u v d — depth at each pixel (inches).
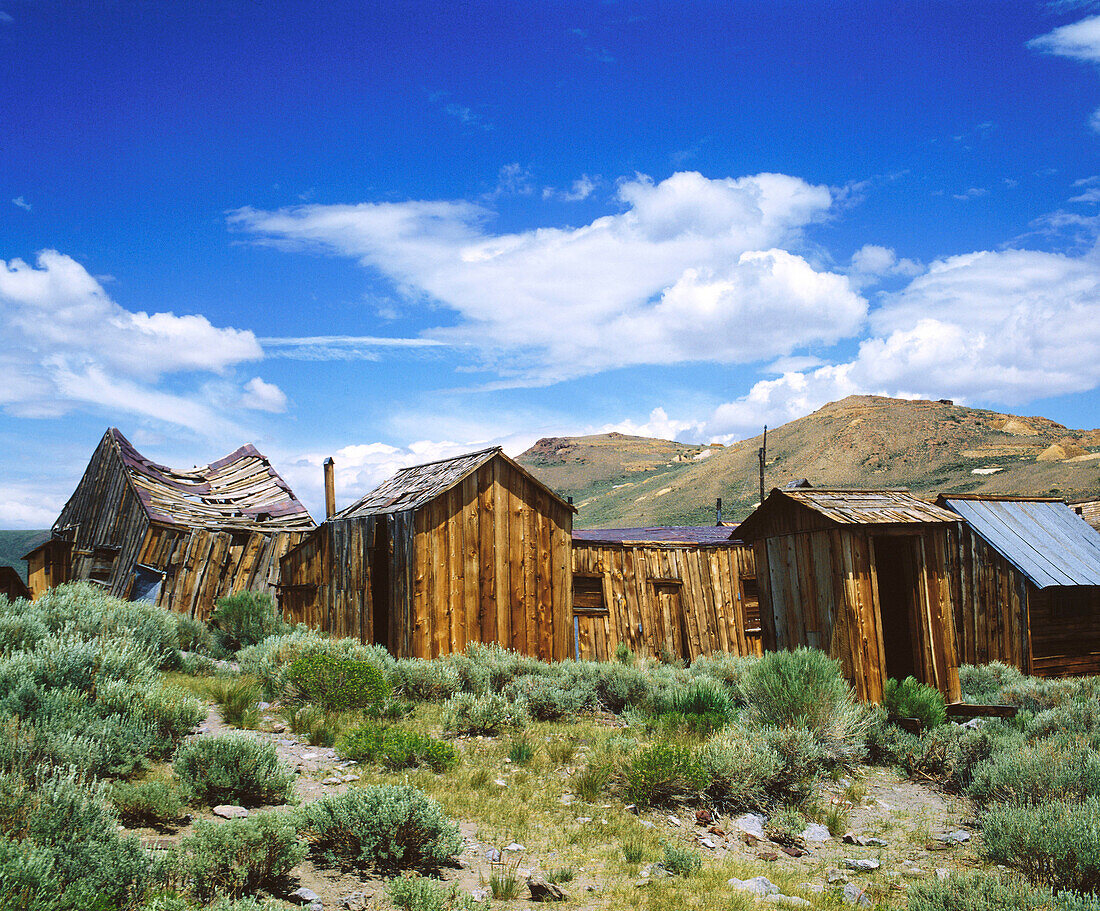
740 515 4692.4
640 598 769.6
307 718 356.8
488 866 217.2
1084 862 218.2
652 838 252.2
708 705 412.5
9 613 379.6
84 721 243.9
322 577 712.4
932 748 361.1
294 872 196.9
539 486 633.6
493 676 476.1
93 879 154.8
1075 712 379.2
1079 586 682.2
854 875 237.8
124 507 877.2
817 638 462.3
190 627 609.9
